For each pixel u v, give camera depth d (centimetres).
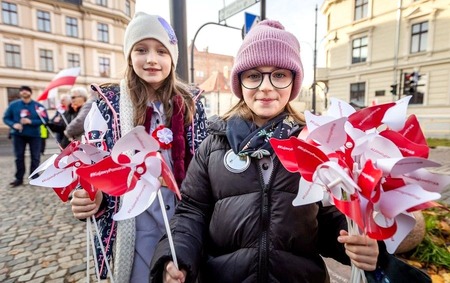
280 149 79
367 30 1595
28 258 243
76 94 432
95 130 119
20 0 2198
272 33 106
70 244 269
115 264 121
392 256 83
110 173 80
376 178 62
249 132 107
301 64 113
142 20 128
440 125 1337
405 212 69
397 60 1485
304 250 96
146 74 129
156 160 81
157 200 128
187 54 307
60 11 2398
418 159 63
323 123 77
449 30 1305
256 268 93
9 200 415
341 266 212
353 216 67
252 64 105
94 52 2589
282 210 95
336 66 1780
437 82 1361
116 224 121
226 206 100
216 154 109
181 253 92
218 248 103
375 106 73
